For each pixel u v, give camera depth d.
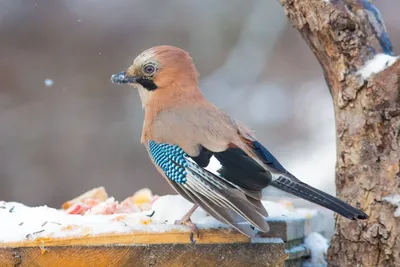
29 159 21.55
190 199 8.40
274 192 8.21
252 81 22.28
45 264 7.91
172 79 9.40
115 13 23.78
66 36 23.36
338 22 8.67
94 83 22.84
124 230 7.94
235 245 7.95
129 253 7.91
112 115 22.20
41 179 21.30
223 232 7.95
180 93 9.38
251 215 7.70
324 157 20.34
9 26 23.11
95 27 23.53
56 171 21.48
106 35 23.52
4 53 22.86
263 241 7.96
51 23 23.39
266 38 22.66
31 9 23.34
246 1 23.16
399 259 8.36
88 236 7.92
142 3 23.91
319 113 21.58
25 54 23.00
